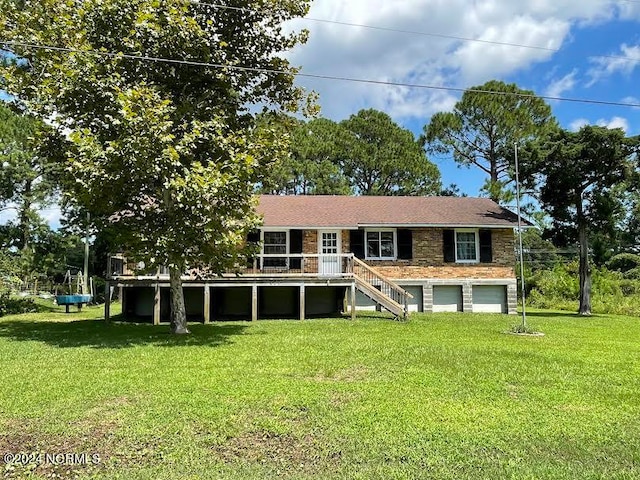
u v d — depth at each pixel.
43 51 13.77
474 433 6.43
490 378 9.38
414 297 24.38
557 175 26.03
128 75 14.66
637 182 25.67
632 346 13.82
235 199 13.87
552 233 27.59
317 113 16.97
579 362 11.16
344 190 38.00
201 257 14.29
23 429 6.54
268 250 23.11
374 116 41.34
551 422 6.90
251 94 16.47
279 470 5.34
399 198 27.62
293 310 23.28
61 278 41.50
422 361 10.93
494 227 24.31
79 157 13.09
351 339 14.29
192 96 15.90
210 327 17.48
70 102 13.79
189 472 5.29
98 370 9.92
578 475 5.28
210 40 14.88
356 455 5.73
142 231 13.97
